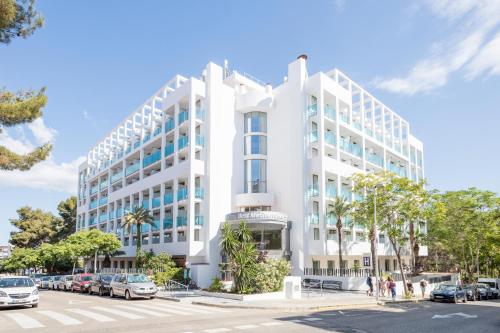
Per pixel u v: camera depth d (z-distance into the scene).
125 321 14.89
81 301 23.84
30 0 17.86
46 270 73.69
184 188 38.12
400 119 56.81
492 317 18.55
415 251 43.56
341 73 44.22
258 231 37.56
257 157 40.59
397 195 32.50
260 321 15.31
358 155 44.94
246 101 40.75
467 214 42.38
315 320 16.02
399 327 14.55
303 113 39.00
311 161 38.66
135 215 40.09
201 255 36.25
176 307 20.45
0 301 18.52
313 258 38.12
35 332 12.38
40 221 82.12
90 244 44.00
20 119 17.58
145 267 36.25
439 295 29.34
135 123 51.28
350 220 38.84
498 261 58.66
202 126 39.38
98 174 60.81
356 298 26.69
